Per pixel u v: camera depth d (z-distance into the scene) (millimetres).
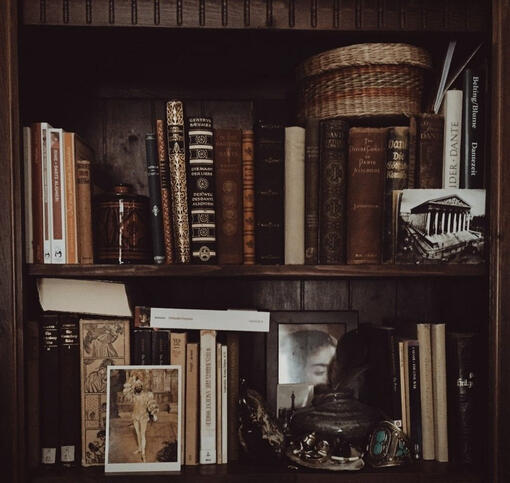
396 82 1180
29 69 1248
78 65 1398
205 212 1160
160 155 1173
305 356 1399
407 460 1167
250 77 1428
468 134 1165
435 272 1141
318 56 1195
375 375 1268
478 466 1160
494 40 1126
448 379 1202
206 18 1123
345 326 1407
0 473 1074
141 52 1325
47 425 1154
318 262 1182
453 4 1150
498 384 1114
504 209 1120
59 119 1403
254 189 1189
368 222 1181
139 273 1123
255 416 1178
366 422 1173
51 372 1156
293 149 1183
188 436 1173
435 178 1180
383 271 1138
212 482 1115
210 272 1128
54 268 1112
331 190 1177
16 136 1090
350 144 1188
